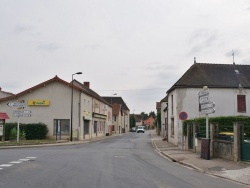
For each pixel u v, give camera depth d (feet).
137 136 207.51
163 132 181.78
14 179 35.99
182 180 37.96
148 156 70.18
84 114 145.18
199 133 76.33
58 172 41.65
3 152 72.43
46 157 61.05
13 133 122.11
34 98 137.69
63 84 137.49
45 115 136.56
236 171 46.50
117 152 77.66
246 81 114.01
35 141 113.39
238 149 55.36
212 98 110.63
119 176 39.40
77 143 115.96
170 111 123.44
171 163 58.23
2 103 138.00
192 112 108.88
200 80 111.75
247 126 56.18
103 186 32.37
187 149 83.97
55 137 135.03
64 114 136.36
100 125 195.31
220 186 34.88
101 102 198.39
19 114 104.63
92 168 46.37
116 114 297.74
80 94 137.69
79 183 33.73
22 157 60.49
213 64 120.16
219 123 64.90
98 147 96.07
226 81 113.09
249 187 35.32
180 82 110.63
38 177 37.45
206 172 46.75
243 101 111.75
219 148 62.80
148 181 36.24
